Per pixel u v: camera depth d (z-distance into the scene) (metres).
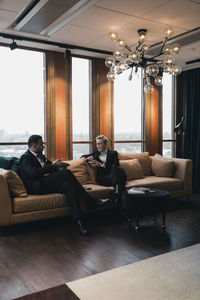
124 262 2.50
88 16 3.47
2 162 3.79
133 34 4.11
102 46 4.64
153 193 3.48
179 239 3.08
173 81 6.40
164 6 3.21
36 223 3.69
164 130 6.27
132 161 4.82
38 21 3.65
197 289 2.04
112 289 2.05
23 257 2.62
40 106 4.67
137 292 2.00
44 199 3.43
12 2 3.12
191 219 3.86
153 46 4.64
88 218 3.92
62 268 2.39
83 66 5.10
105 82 5.30
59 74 4.78
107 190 4.03
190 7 3.24
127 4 3.16
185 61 5.63
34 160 3.73
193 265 2.43
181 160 4.95
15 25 3.79
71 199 3.41
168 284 2.11
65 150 4.86
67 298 1.94
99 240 3.06
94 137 5.20
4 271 2.35
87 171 4.42
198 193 5.82
